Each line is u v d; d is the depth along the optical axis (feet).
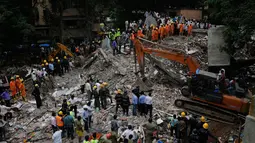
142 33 103.30
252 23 63.57
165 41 97.19
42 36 139.64
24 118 64.64
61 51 110.93
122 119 59.00
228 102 58.29
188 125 51.47
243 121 57.00
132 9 161.38
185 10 155.53
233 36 69.87
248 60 76.74
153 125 48.67
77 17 149.79
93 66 92.58
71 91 77.56
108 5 147.54
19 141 54.90
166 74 76.69
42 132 57.82
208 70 76.43
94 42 116.26
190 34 104.83
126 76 79.71
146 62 85.71
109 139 46.06
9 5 108.88
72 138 53.62
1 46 112.68
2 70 105.50
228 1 70.69
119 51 96.37
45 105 71.10
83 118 55.36
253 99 31.42
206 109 61.21
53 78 87.86
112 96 71.46
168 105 65.62
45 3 138.41
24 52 118.83
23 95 75.10
